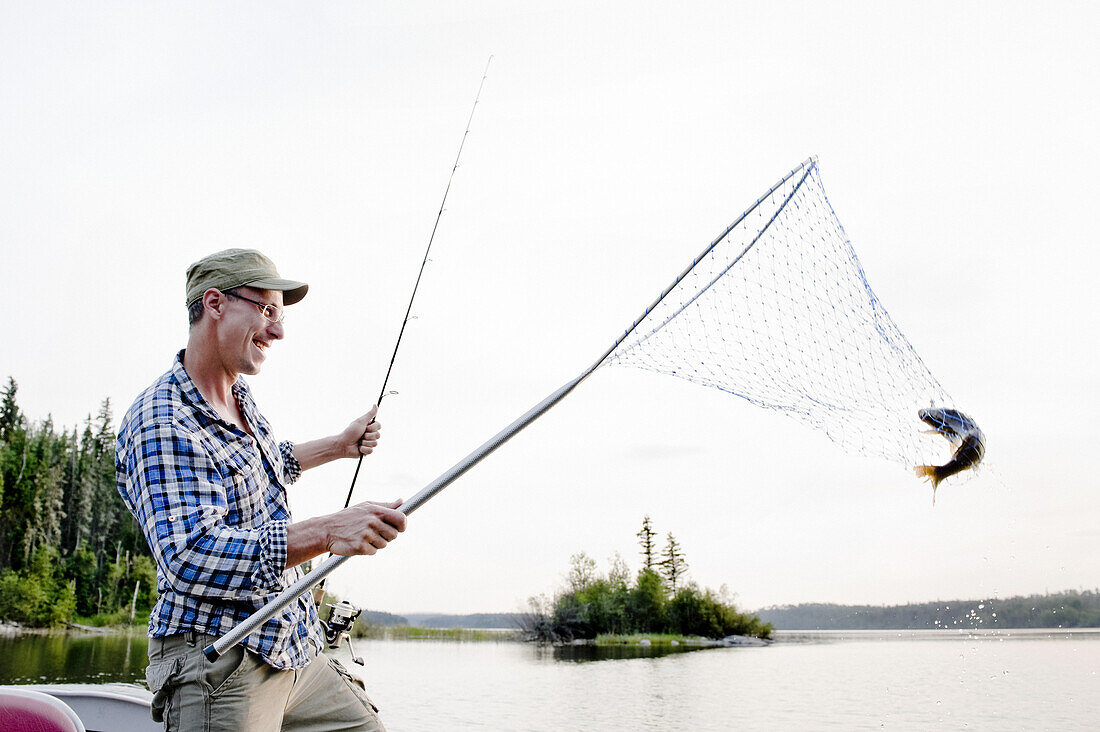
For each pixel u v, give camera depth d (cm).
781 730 593
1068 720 595
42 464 4334
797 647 2052
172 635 174
